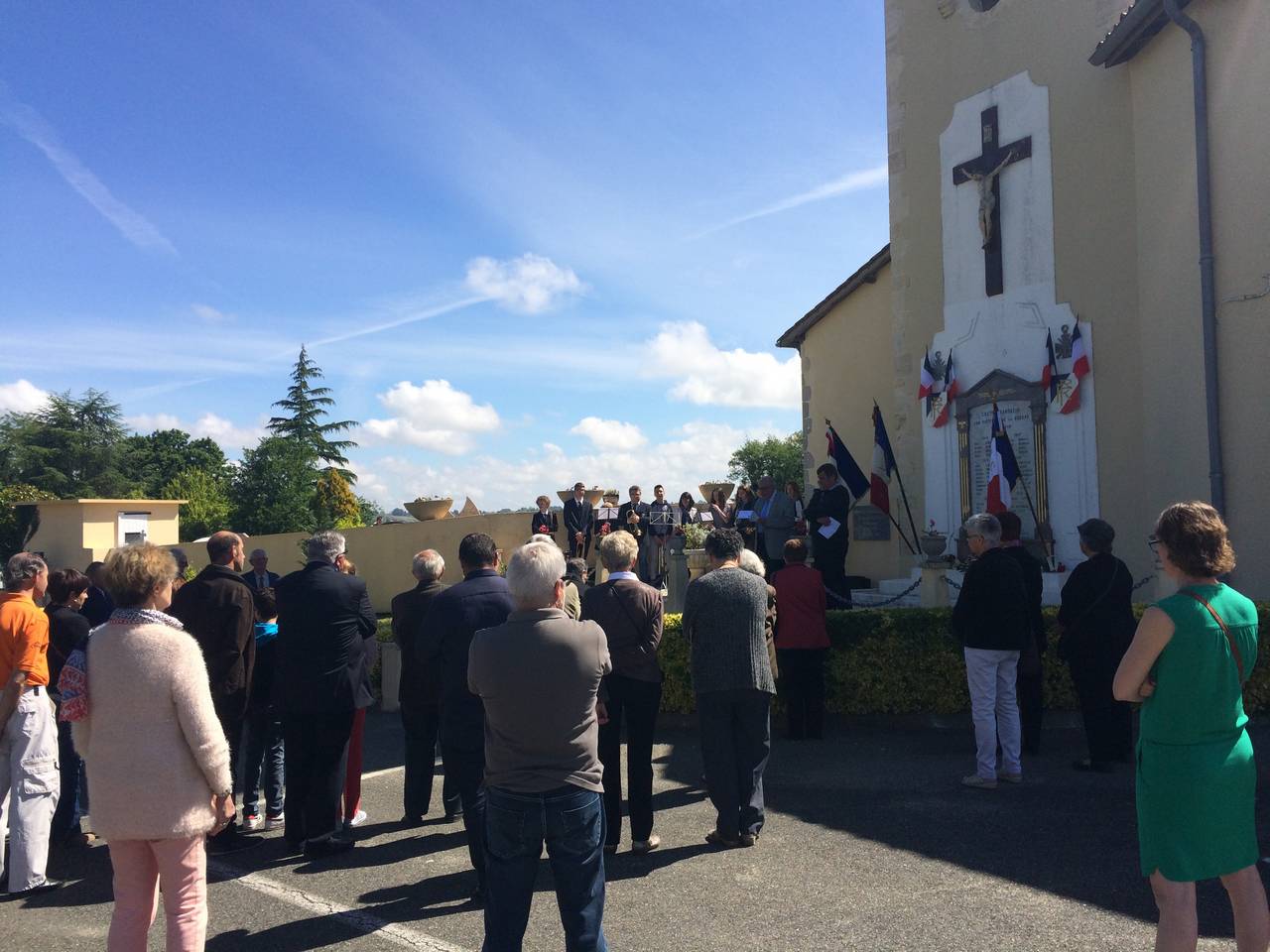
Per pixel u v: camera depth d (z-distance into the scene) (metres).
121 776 3.36
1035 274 12.21
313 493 31.92
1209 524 3.37
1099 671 6.77
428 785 6.19
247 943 4.32
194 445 64.56
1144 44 10.83
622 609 5.38
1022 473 12.23
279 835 6.02
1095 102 11.55
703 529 13.88
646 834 5.38
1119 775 6.70
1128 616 6.80
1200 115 9.88
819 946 4.12
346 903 4.78
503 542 17.11
